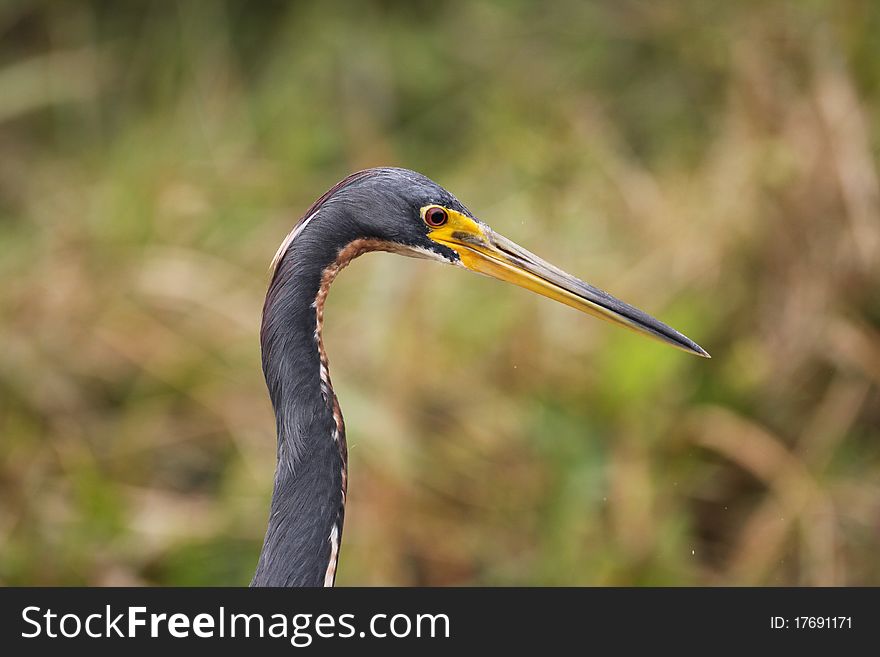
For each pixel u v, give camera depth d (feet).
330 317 41.32
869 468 37.99
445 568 37.22
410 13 52.54
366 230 26.03
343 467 25.21
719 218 40.52
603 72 49.65
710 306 39.52
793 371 38.68
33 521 38.17
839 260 39.27
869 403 38.55
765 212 39.91
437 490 37.99
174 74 52.49
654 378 38.09
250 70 52.85
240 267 43.57
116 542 37.73
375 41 51.31
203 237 44.96
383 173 26.55
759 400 38.70
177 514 38.45
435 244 27.04
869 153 40.52
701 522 38.09
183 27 52.95
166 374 40.78
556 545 36.88
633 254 41.45
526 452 38.22
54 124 53.16
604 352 38.93
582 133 46.85
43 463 39.42
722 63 47.50
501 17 51.83
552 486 37.65
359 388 38.47
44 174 51.01
